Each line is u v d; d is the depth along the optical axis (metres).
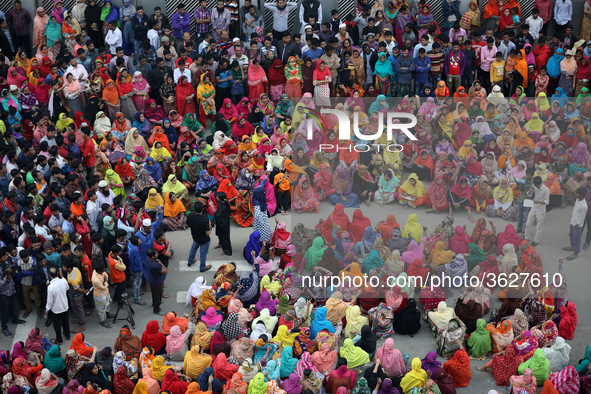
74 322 11.45
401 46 18.55
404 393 9.58
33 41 18.84
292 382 9.40
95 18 18.61
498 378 10.13
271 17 19.97
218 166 14.50
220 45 17.89
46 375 9.48
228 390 9.30
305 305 10.73
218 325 10.74
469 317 10.73
